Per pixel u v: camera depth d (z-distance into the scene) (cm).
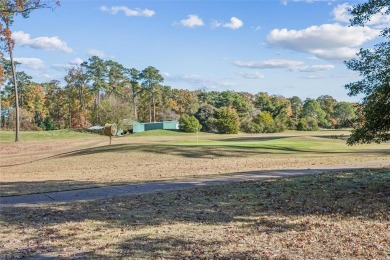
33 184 1432
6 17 2516
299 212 930
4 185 1413
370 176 1360
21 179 1659
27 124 8056
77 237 765
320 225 819
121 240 741
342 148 3184
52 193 1217
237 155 2491
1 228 834
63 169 2081
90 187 1316
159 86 10812
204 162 2169
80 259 638
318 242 706
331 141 4022
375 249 662
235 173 1584
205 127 7825
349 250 658
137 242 727
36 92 9525
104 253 667
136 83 10694
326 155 2514
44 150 4019
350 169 1605
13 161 2920
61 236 773
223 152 2570
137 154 2489
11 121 8156
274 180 1326
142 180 1473
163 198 1097
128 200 1085
